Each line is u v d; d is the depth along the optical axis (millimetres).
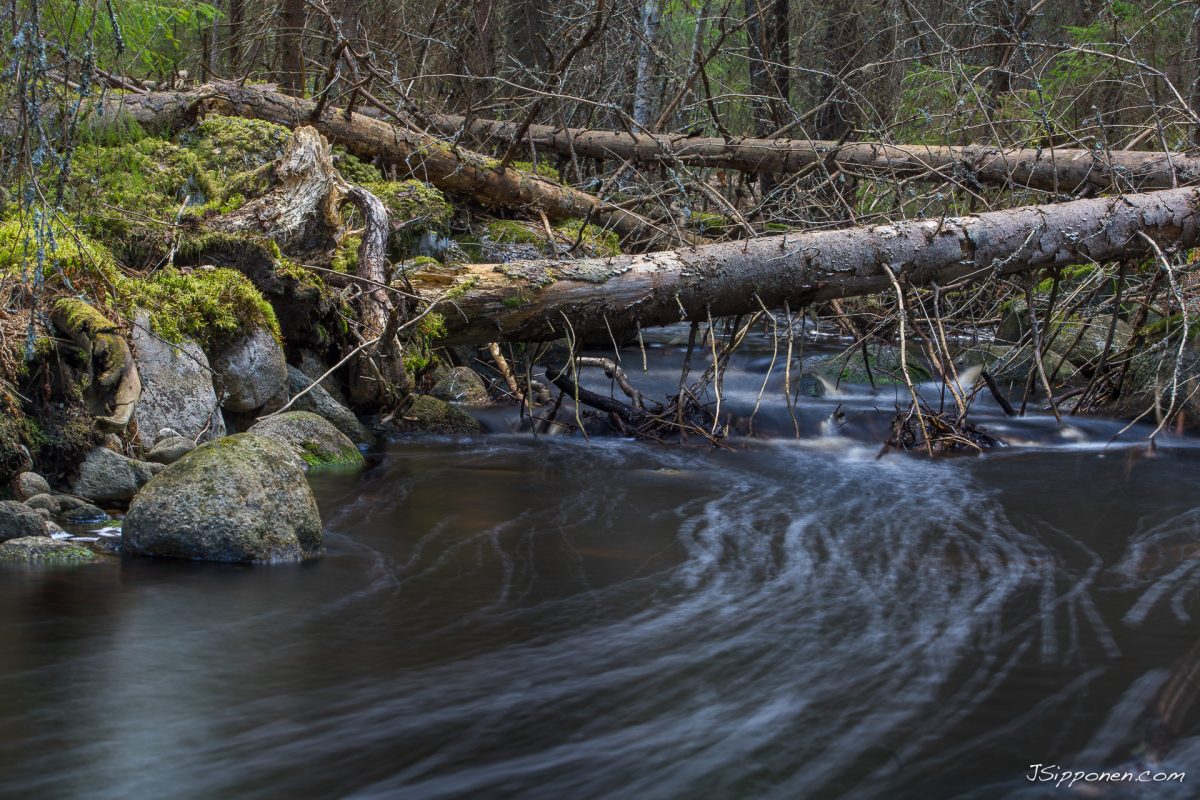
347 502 5012
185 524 3939
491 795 2303
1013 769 2424
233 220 6547
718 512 4941
